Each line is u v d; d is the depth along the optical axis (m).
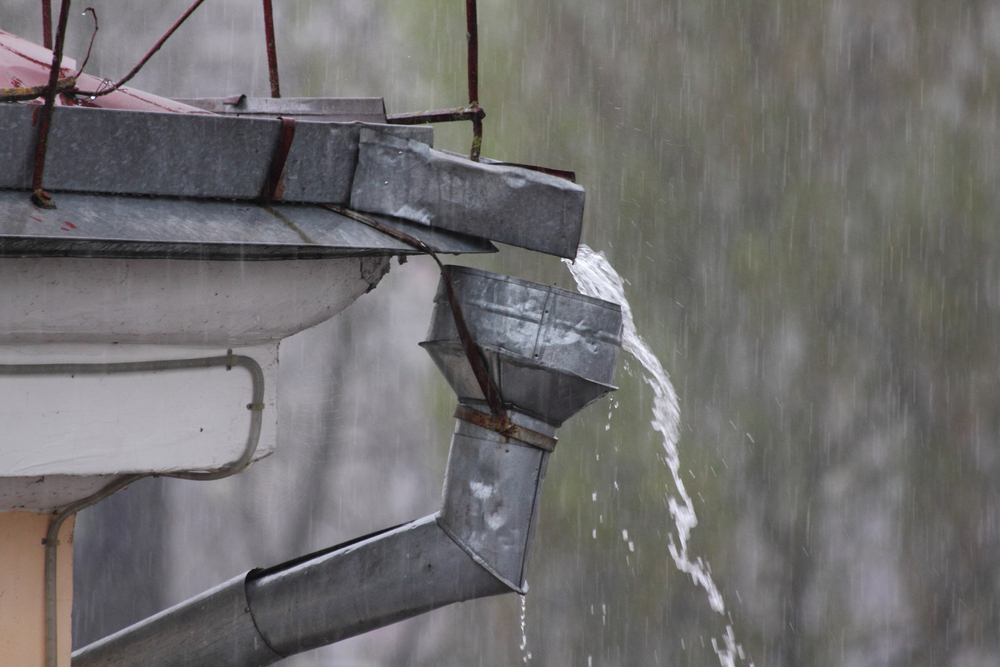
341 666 47.53
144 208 6.65
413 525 8.78
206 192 6.96
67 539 7.77
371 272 7.81
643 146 40.50
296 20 44.84
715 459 39.97
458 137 39.09
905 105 43.28
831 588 41.91
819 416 41.72
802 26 42.00
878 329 42.50
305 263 7.41
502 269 38.75
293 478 52.78
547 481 38.31
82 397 6.88
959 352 42.72
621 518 38.25
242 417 7.51
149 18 43.12
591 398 8.49
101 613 46.59
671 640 39.34
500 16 40.38
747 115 41.19
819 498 41.78
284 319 7.48
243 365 7.49
